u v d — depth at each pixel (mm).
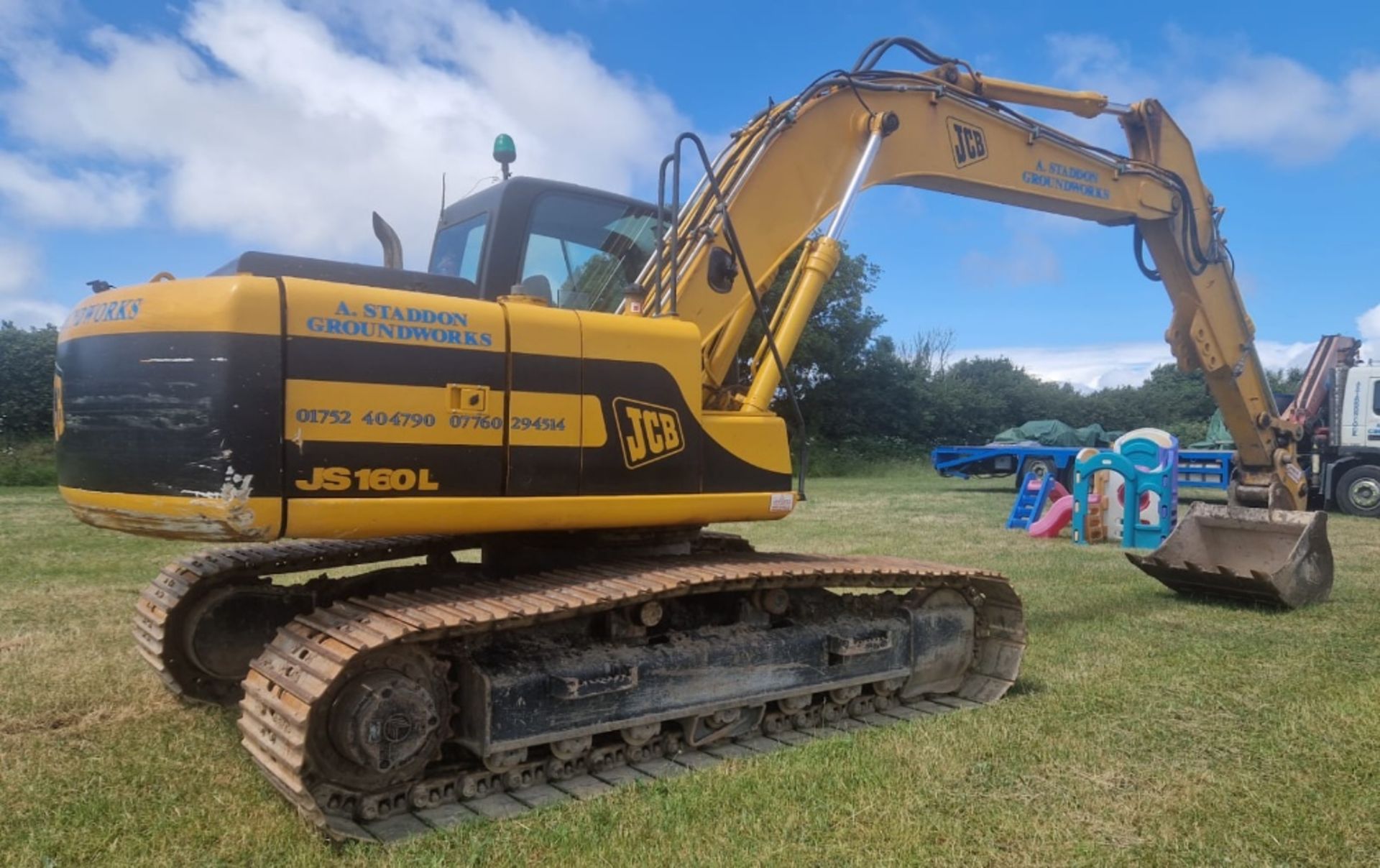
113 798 3869
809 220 5746
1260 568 8508
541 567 4875
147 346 3609
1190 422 40500
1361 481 16609
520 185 4941
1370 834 3662
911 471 33281
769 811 3793
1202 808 3879
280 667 3695
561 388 4172
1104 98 7566
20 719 4875
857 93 5969
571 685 3967
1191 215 7934
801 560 5145
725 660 4562
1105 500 13047
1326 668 6016
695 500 4570
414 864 3283
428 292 4316
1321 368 17312
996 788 4074
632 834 3551
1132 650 6504
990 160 6766
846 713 5176
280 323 3574
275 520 3531
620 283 5309
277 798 3869
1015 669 5551
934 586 5590
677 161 4766
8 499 17375
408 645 3781
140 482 3594
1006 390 42812
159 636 4941
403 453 3781
